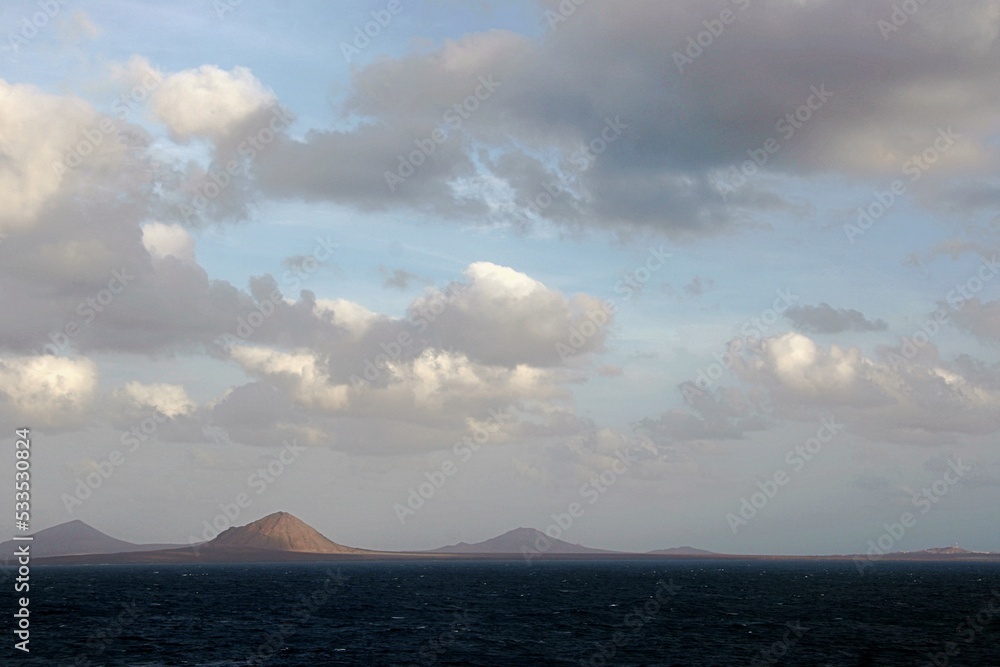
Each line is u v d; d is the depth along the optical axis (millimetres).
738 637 87938
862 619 108438
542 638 87000
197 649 78375
